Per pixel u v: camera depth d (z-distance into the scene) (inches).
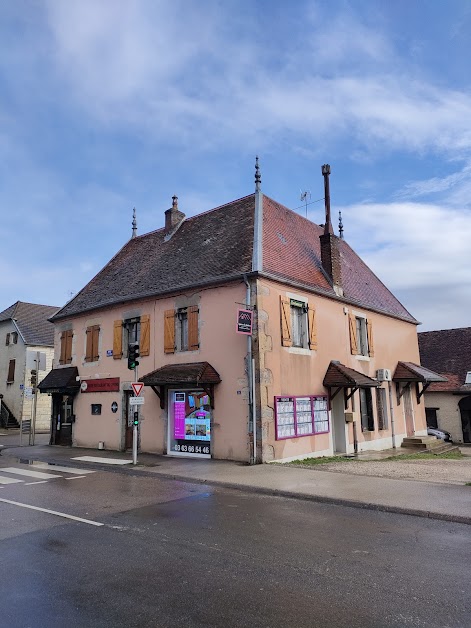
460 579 193.8
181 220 829.2
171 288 619.5
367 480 406.3
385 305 863.1
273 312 564.4
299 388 587.8
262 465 496.4
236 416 539.5
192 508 322.0
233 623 157.2
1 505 331.0
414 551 229.8
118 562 214.7
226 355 559.2
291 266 634.2
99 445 694.5
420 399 919.0
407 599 174.9
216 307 580.1
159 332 638.5
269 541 245.6
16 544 242.2
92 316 753.0
